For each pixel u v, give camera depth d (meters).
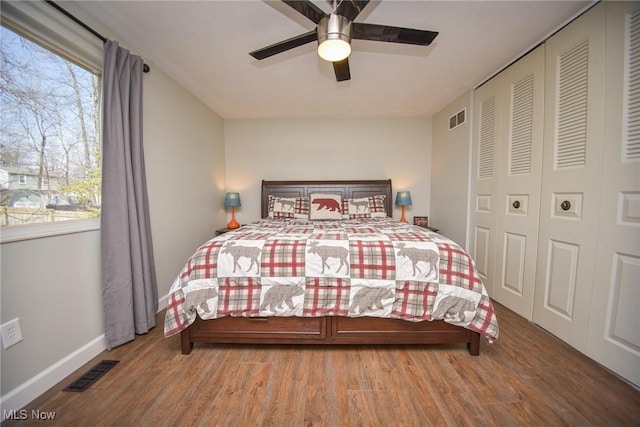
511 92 2.09
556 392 1.24
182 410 1.15
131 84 1.71
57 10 1.30
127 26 1.62
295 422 1.09
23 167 1.23
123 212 1.59
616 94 1.32
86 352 1.47
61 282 1.35
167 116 2.26
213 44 1.83
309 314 1.48
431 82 2.48
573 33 1.55
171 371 1.39
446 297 1.46
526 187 1.94
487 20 1.58
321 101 2.96
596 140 1.42
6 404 1.11
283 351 1.58
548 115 1.74
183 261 2.52
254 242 1.58
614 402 1.18
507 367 1.42
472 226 2.65
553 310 1.71
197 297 1.47
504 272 2.19
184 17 1.55
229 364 1.45
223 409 1.15
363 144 3.62
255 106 3.12
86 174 1.54
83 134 1.52
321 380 1.33
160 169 2.16
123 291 1.61
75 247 1.43
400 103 3.05
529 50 1.89
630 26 1.27
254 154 3.65
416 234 1.76
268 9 1.49
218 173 3.43
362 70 2.23
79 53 1.46
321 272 1.48
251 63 2.10
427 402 1.19
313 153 3.64
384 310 1.47
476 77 2.38
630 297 1.27
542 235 1.80
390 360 1.49
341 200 3.28
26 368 1.19
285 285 1.49
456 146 2.91
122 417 1.11
